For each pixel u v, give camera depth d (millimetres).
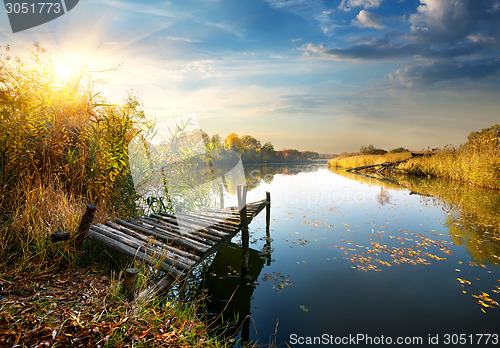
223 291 3895
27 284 2537
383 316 3367
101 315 2203
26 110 3973
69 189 4156
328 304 3592
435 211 8484
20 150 3750
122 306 2381
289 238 6164
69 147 4438
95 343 1902
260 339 2938
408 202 9820
